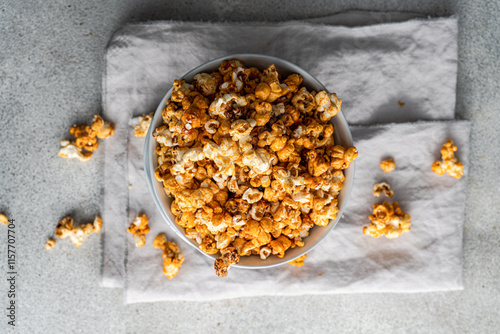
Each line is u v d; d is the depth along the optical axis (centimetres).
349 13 50
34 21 50
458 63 51
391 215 48
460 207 50
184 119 38
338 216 42
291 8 50
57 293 51
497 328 51
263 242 41
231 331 52
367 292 50
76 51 50
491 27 50
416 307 52
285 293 50
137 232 49
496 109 51
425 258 50
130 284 50
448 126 49
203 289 50
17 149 51
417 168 50
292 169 40
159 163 41
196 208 40
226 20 50
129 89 49
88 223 51
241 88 40
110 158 50
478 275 51
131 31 49
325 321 52
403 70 49
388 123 49
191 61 49
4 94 51
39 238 51
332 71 49
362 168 49
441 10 50
